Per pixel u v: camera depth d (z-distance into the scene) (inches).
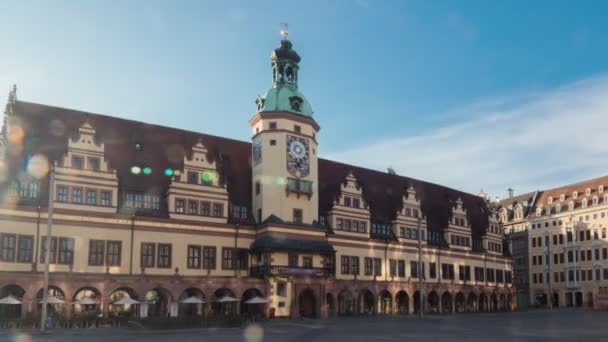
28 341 1530.5
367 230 3169.3
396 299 3260.3
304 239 2783.0
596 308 3683.6
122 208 2416.3
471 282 3730.3
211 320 2011.6
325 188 3176.7
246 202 2829.7
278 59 3029.0
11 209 2145.7
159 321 1934.1
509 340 1536.7
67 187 2287.2
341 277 2994.6
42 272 2146.9
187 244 2513.5
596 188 4618.6
